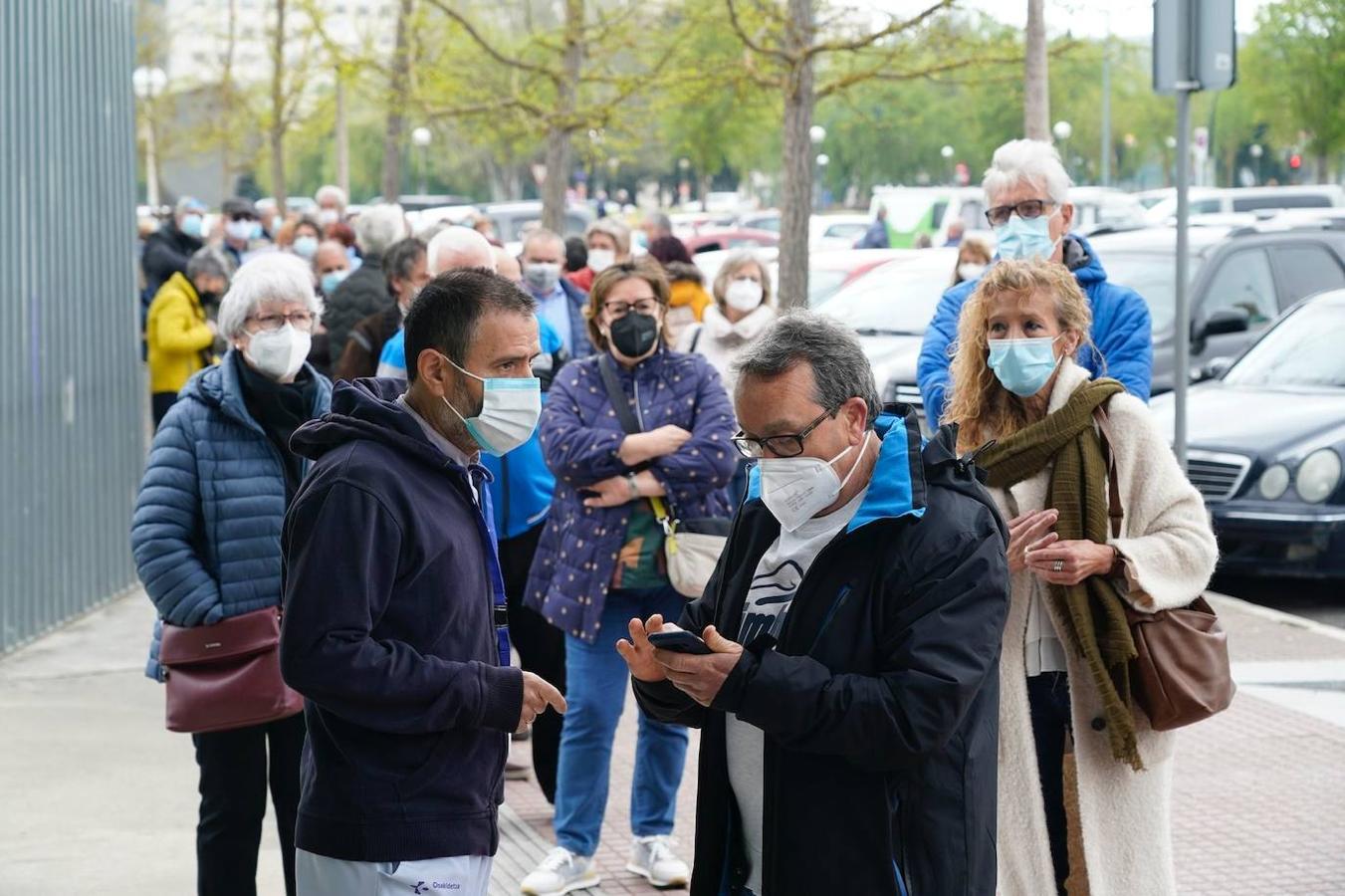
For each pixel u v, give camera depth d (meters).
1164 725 3.80
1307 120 41.59
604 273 5.40
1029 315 3.89
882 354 12.80
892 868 2.90
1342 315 11.16
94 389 9.37
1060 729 3.96
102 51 9.59
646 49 14.86
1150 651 3.78
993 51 12.08
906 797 2.92
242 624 4.30
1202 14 8.35
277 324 4.38
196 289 11.97
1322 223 14.27
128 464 9.95
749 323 8.10
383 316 6.78
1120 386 3.94
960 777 2.94
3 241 8.09
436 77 15.72
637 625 3.01
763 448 2.98
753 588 3.13
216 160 42.16
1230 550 9.59
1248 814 5.89
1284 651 8.26
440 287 3.22
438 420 3.26
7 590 8.17
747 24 12.32
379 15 20.66
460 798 3.14
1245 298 13.22
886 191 30.02
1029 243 5.05
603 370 5.36
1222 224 15.39
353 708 3.03
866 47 11.52
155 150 37.28
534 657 5.97
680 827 5.87
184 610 4.25
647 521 5.24
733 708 2.85
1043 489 3.93
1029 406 4.02
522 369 3.23
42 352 8.61
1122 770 3.87
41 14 8.65
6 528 8.15
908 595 2.91
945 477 3.01
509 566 5.91
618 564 5.21
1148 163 62.47
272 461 4.43
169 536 4.30
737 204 61.19
